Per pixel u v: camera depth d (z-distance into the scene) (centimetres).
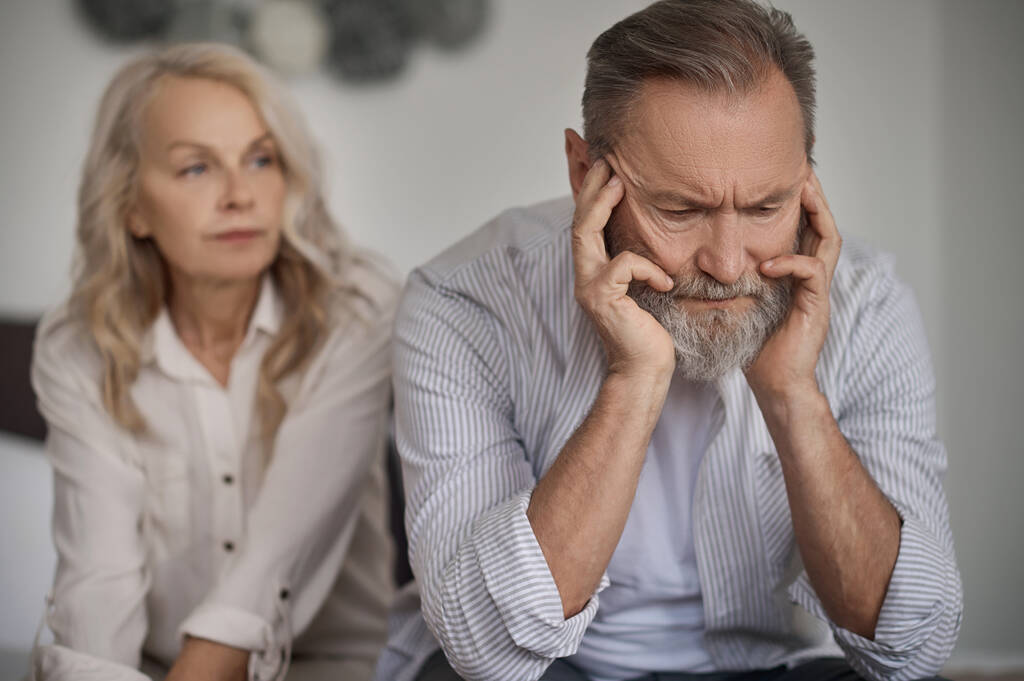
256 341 173
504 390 137
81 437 166
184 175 163
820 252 125
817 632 144
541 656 118
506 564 115
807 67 117
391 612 153
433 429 132
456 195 296
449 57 293
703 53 110
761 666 136
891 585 119
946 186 281
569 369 135
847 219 283
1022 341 279
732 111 110
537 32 292
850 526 120
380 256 187
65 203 286
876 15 280
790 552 136
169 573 171
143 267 171
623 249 121
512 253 140
